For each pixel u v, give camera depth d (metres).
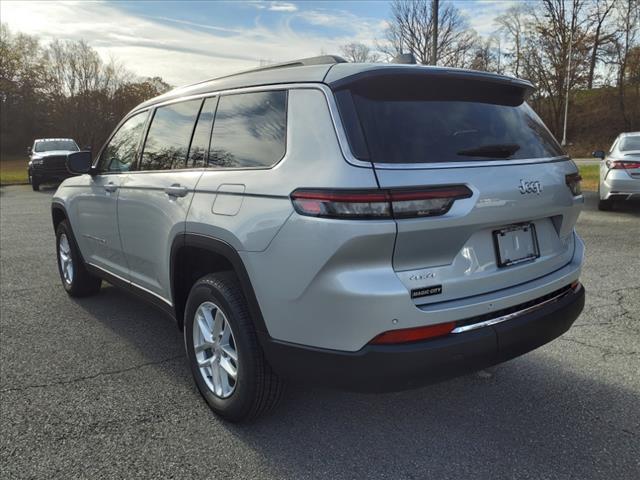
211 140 3.05
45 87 60.19
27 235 9.23
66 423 2.90
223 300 2.75
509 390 3.24
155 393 3.26
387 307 2.19
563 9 46.41
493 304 2.44
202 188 2.93
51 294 5.45
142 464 2.54
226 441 2.73
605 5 44.72
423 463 2.53
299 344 2.41
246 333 2.64
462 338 2.33
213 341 2.94
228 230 2.63
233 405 2.78
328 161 2.29
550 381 3.34
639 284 5.35
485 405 3.07
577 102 51.75
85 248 4.77
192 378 3.47
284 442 2.72
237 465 2.53
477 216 2.35
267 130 2.66
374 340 2.23
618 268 5.98
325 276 2.24
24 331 4.35
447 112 2.56
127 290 4.14
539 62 49.28
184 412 3.03
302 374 2.43
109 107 56.12
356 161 2.22
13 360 3.76
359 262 2.20
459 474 2.44
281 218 2.38
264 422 2.92
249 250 2.51
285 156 2.49
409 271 2.26
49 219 11.49
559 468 2.47
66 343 4.08
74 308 4.96
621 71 46.25
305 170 2.36
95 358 3.79
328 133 2.34
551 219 2.85
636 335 4.04
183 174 3.18
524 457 2.56
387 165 2.22
